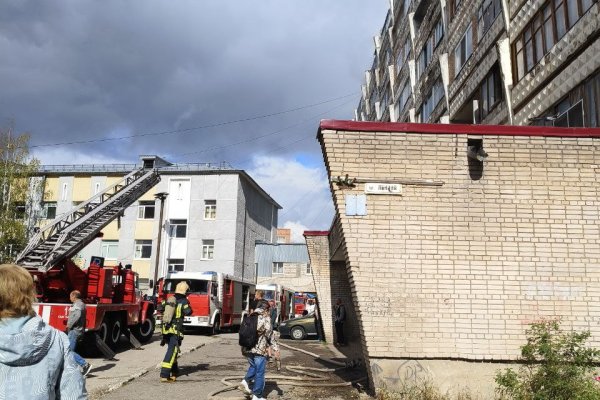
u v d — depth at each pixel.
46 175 43.62
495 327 7.83
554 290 7.93
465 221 8.12
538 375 6.99
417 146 8.33
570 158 8.30
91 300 13.48
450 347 7.77
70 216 15.41
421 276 7.97
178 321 9.88
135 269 41.50
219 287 23.45
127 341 17.02
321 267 20.42
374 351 7.76
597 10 11.35
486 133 8.33
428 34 27.16
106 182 43.22
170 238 41.88
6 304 2.58
